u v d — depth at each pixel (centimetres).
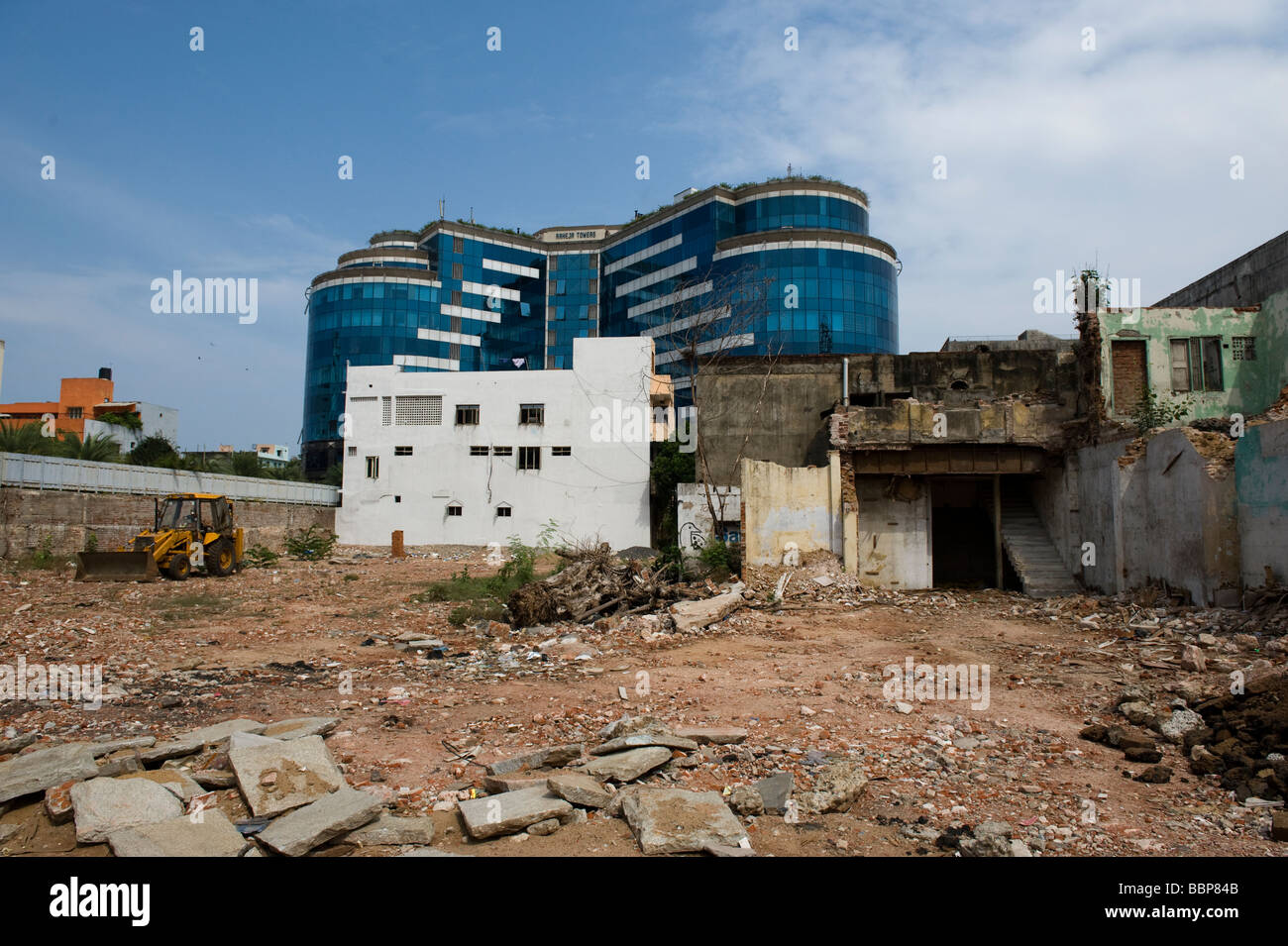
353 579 2397
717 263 6419
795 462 2650
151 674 1104
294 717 873
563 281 8112
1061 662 1178
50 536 2670
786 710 892
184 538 2317
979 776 677
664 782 655
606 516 3806
